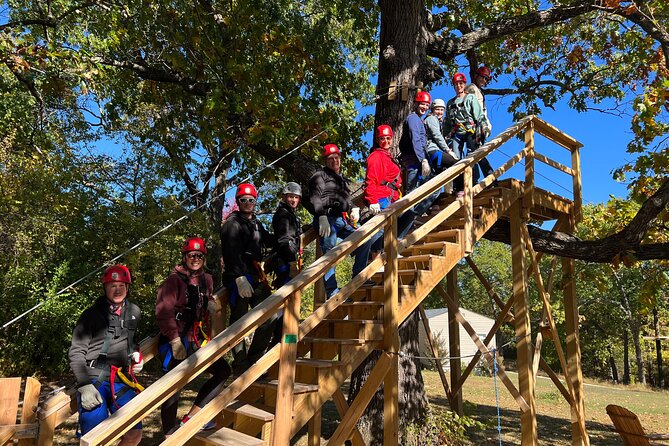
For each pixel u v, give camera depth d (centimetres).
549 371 758
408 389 716
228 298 450
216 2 852
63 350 1280
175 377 287
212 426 363
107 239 1298
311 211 563
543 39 1146
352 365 402
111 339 341
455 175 509
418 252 576
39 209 1297
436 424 708
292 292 342
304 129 809
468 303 5212
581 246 743
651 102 767
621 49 1087
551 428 1046
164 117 1117
